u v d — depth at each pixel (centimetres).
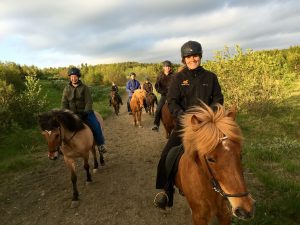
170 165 342
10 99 1300
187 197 311
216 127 246
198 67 353
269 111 1134
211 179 255
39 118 500
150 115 1505
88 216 507
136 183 618
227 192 237
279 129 934
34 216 525
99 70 5481
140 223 471
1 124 1145
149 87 1527
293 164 623
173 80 362
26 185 659
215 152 241
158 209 503
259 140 823
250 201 234
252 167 617
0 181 693
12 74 2209
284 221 413
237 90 1171
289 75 1220
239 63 1180
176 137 354
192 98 354
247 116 1080
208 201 289
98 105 2089
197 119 255
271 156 676
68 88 616
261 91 1156
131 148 890
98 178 659
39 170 747
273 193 504
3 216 534
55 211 534
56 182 663
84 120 613
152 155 803
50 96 2433
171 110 350
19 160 802
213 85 353
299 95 1438
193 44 346
